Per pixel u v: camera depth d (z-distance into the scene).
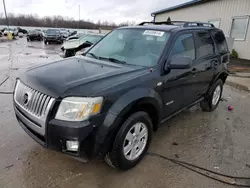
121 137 2.27
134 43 3.21
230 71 8.52
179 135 3.44
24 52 14.45
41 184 2.25
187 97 3.46
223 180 2.42
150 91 2.54
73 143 2.02
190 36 3.42
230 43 10.32
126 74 2.49
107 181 2.34
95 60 3.05
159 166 2.63
